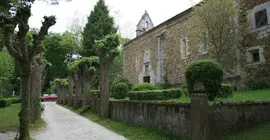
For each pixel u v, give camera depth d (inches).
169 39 824.9
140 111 317.7
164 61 836.0
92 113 553.3
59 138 266.7
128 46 1155.3
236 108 214.2
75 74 765.9
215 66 233.1
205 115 190.9
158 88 609.0
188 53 710.5
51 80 1659.7
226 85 319.6
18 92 1491.1
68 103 916.6
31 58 234.8
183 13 743.7
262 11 490.9
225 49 536.4
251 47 507.8
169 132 244.2
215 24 514.0
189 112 213.9
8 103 820.0
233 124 208.2
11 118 446.3
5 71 869.2
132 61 1098.7
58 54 1631.4
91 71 652.1
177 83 756.0
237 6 547.2
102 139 259.1
